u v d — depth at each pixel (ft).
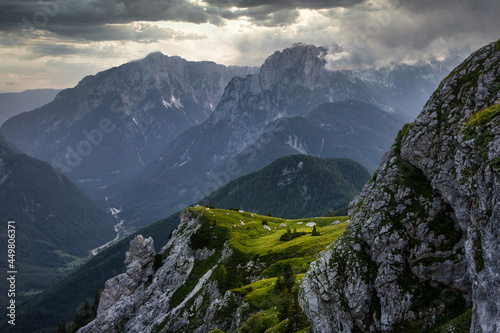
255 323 240.73
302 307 189.06
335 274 176.55
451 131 173.06
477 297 114.21
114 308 442.91
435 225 162.50
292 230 468.34
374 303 164.96
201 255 458.50
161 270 471.21
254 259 386.93
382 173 196.34
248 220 550.77
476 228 121.90
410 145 186.39
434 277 153.89
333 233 385.70
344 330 166.81
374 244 174.91
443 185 163.02
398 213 175.22
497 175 114.11
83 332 431.43
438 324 143.64
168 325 385.91
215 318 327.26
